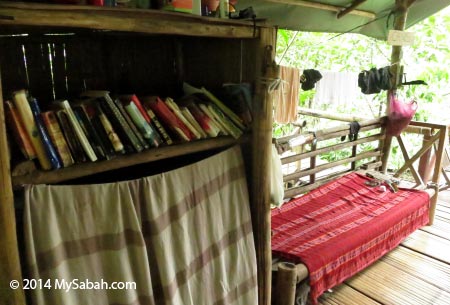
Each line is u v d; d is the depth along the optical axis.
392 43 3.37
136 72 1.83
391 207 2.98
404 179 4.38
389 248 2.84
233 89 1.66
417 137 4.91
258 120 1.66
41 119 1.07
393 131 3.67
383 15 3.65
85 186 1.19
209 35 1.39
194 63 1.96
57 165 1.10
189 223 1.49
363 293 2.43
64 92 1.59
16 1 0.94
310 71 2.93
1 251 1.01
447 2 3.44
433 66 4.86
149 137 1.33
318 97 3.97
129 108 1.29
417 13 3.67
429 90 4.95
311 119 5.14
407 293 2.42
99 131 1.21
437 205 3.90
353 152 3.67
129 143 1.28
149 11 1.18
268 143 1.70
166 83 1.96
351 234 2.52
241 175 1.71
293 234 2.56
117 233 1.26
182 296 1.47
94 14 1.07
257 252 1.86
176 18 1.27
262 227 1.82
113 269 1.27
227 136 1.64
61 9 1.00
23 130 1.05
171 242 1.42
